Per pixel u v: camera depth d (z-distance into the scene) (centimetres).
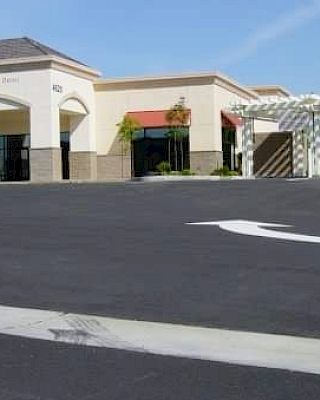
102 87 4534
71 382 554
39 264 1044
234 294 826
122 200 2159
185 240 1251
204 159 4331
